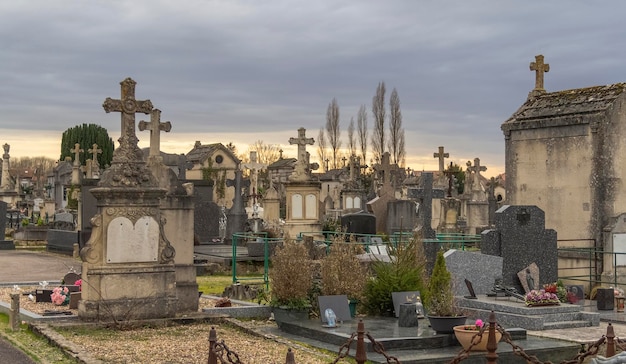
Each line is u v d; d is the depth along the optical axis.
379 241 25.08
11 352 12.23
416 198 24.09
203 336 14.00
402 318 14.60
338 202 69.06
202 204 35.31
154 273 15.30
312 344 13.91
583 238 24.08
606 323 17.31
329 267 16.31
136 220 15.22
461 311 15.37
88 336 13.70
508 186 26.38
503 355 12.91
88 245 14.91
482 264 19.25
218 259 26.95
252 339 13.94
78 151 62.53
